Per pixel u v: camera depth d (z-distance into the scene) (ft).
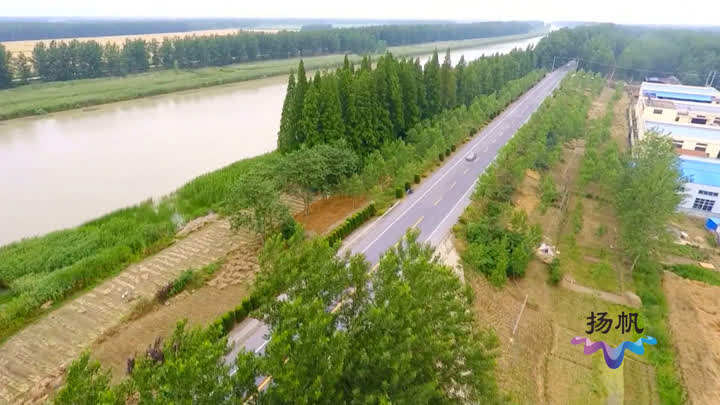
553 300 109.09
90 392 41.68
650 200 115.96
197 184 158.51
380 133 172.86
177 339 51.19
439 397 57.21
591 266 122.93
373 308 54.19
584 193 165.99
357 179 136.87
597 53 429.79
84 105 277.44
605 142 210.59
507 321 97.76
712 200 152.35
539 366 89.04
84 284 101.19
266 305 59.67
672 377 88.33
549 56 443.32
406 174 151.64
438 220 135.54
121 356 80.02
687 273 121.49
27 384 73.97
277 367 46.21
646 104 250.16
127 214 139.03
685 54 415.23
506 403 62.80
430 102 212.84
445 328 59.52
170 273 106.42
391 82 178.09
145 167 184.34
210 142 217.97
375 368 51.03
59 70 335.88
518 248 111.96
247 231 125.70
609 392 84.43
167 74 377.91
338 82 164.14
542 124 204.33
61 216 142.10
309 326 49.52
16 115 246.68
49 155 195.31
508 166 155.02
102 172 178.19
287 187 132.87
